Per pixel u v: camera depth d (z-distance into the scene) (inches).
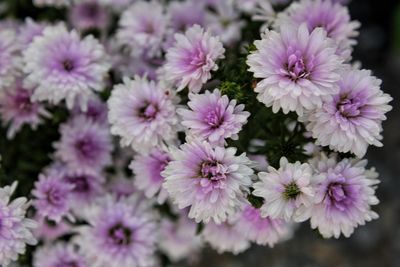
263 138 19.2
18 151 21.6
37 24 21.3
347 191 17.2
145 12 21.0
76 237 20.7
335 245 30.9
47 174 20.6
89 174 20.7
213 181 16.8
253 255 30.8
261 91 16.7
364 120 17.0
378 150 32.8
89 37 19.7
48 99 20.1
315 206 17.1
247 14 21.8
